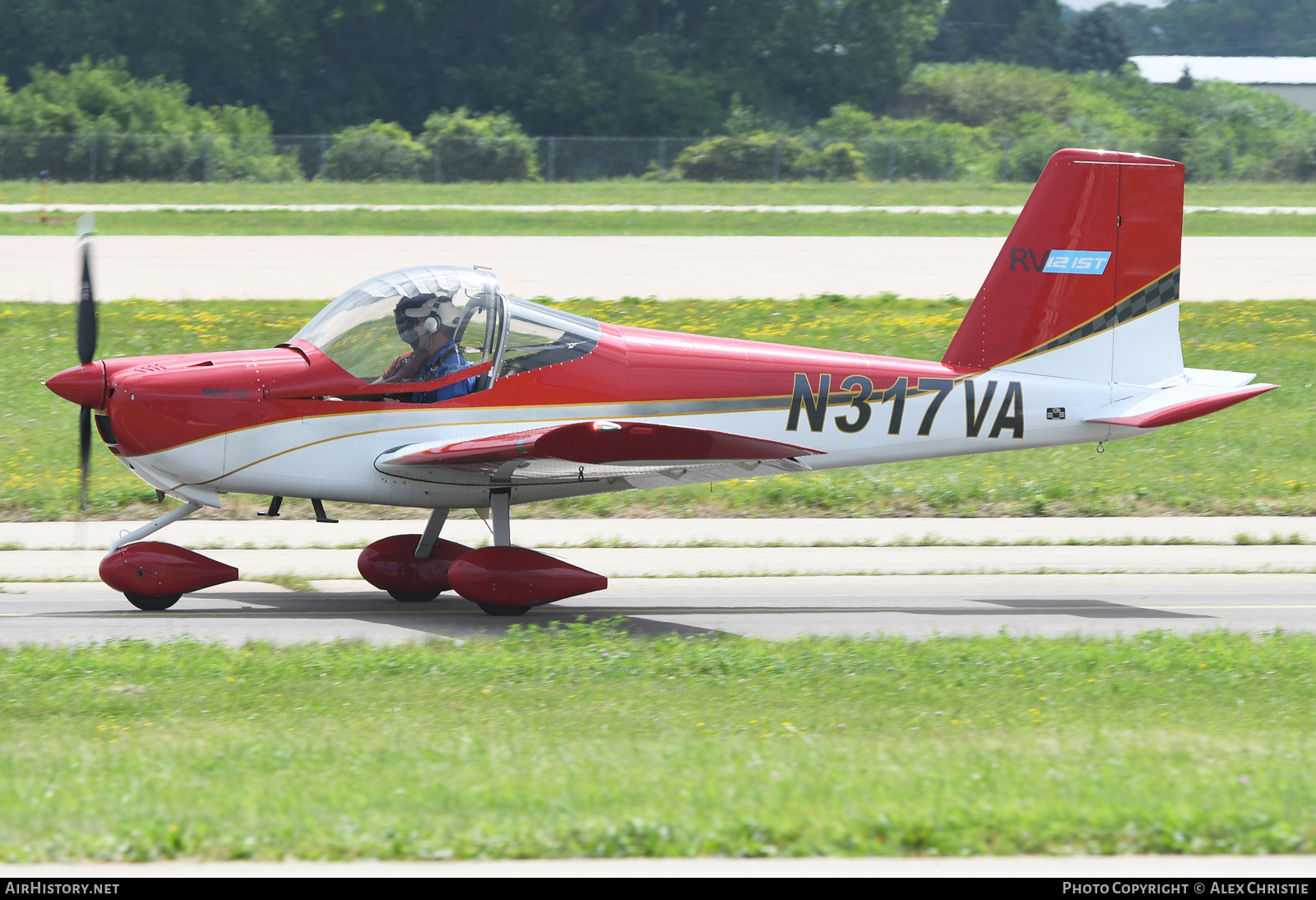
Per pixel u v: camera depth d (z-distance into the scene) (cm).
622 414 3481
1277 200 16650
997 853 1759
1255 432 6094
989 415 3691
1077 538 4594
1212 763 2127
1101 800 1898
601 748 2184
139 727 2319
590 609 3606
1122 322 3753
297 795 1898
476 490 3475
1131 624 3503
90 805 1853
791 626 3438
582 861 1708
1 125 19925
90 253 3397
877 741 2273
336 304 3391
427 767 2064
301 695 2552
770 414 3569
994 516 4978
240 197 15562
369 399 3328
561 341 3441
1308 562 4309
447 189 17612
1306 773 2075
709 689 2652
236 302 7731
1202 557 4369
